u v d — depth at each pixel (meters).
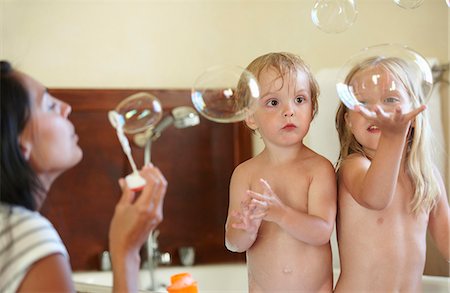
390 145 1.13
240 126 2.58
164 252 2.53
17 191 0.95
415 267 1.30
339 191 1.32
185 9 2.60
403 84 1.16
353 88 1.17
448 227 1.40
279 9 2.55
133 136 2.52
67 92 2.50
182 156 2.57
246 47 2.59
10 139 0.95
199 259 2.55
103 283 2.44
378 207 1.17
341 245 1.31
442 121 2.11
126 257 0.98
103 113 2.53
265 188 1.18
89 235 2.50
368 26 2.47
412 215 1.31
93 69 2.55
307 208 1.25
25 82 1.00
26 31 2.53
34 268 0.90
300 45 2.52
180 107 2.54
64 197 2.50
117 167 2.52
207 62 2.60
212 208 2.58
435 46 2.45
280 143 1.26
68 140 1.03
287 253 1.24
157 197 1.00
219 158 2.59
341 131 1.41
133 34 2.58
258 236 1.26
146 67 2.58
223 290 2.50
